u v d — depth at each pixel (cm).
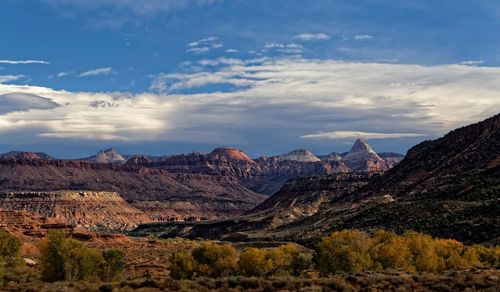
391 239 6669
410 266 5809
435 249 6538
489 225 9706
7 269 6625
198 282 4275
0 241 8150
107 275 5800
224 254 6397
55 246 5716
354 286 3972
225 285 4122
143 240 14900
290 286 3897
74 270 5712
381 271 5059
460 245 6806
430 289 3728
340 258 5828
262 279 4272
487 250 6869
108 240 14325
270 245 13638
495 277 4003
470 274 4338
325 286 3878
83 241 14000
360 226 13400
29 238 13362
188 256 6378
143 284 4303
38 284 4628
